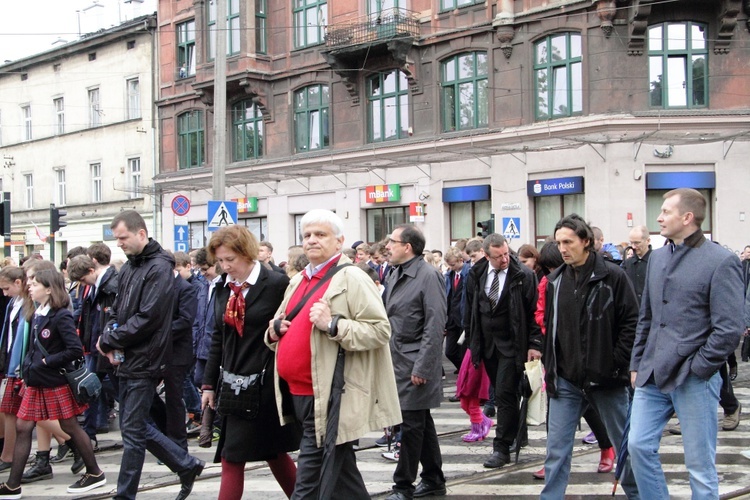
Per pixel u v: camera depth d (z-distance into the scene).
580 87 22.17
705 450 4.67
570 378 5.38
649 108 21.59
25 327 7.27
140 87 35.59
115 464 7.89
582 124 21.64
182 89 33.69
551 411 5.54
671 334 4.74
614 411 5.46
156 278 5.87
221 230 4.99
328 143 28.45
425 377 6.08
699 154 21.52
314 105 28.89
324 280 4.68
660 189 21.77
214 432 9.09
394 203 26.53
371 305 4.56
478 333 7.47
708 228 21.97
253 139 31.02
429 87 25.34
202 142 33.12
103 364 8.05
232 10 30.22
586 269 5.40
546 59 22.81
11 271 7.15
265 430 4.98
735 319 4.55
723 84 21.64
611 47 21.52
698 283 4.66
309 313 4.54
